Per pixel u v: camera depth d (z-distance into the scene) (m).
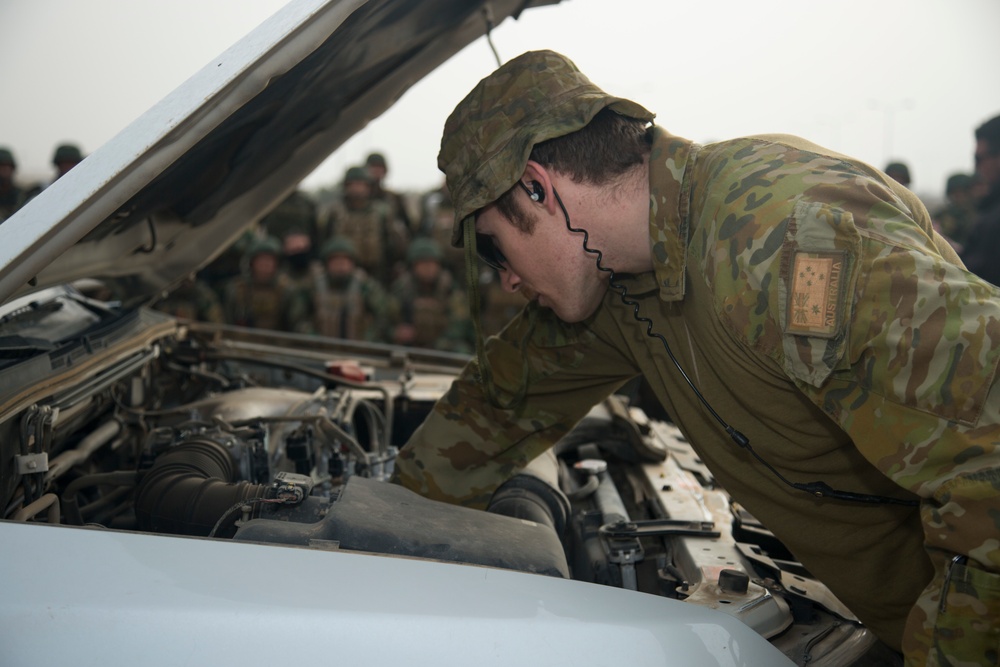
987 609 0.75
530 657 0.73
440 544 0.99
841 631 1.07
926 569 1.03
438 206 6.05
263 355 2.34
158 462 1.30
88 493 1.58
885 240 0.77
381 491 1.11
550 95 1.02
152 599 0.74
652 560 1.30
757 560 1.18
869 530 1.04
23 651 0.71
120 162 0.80
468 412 1.40
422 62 1.50
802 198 0.82
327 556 0.83
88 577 0.76
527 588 0.82
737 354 0.96
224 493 1.17
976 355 0.72
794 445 1.00
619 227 1.03
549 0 1.46
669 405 1.16
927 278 0.75
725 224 0.87
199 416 1.68
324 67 1.17
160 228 1.59
